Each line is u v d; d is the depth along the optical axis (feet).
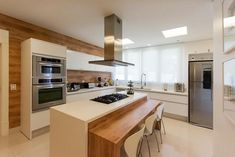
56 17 9.28
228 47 4.37
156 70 16.92
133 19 9.29
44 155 7.42
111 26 8.86
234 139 3.94
